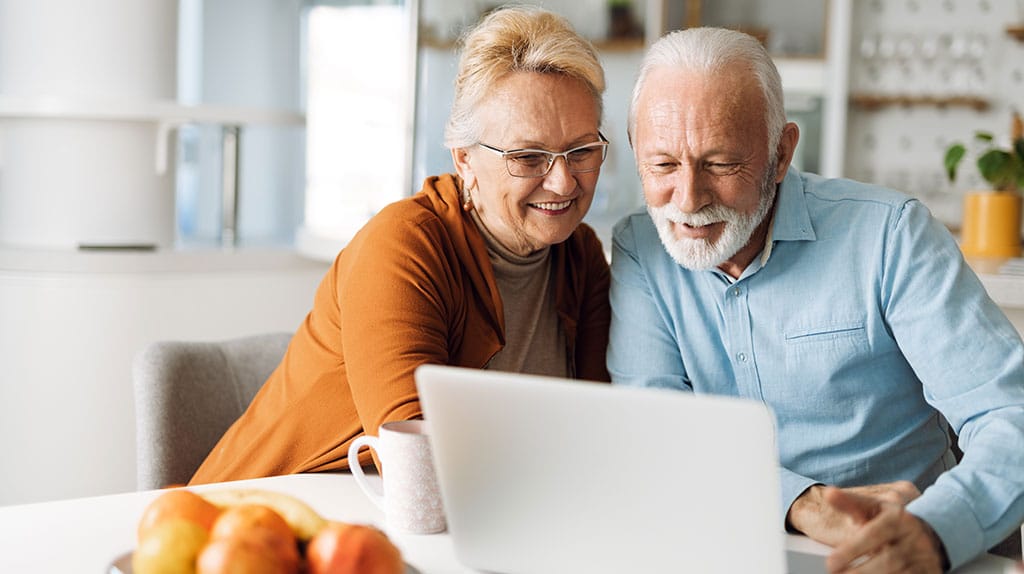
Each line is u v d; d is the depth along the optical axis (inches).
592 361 72.6
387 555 37.9
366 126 197.2
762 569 40.4
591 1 195.5
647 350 67.7
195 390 77.3
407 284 61.5
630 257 68.6
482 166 64.3
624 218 70.4
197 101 215.0
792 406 64.8
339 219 199.8
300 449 67.2
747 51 60.4
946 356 58.2
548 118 62.2
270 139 221.6
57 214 128.2
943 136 202.5
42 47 127.6
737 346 65.2
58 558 46.3
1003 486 48.8
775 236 63.1
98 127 127.6
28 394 123.1
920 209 62.2
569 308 70.8
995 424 52.9
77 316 122.0
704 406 39.2
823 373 63.3
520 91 62.2
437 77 187.6
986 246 113.1
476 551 45.6
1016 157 112.6
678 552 41.6
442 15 186.2
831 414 64.2
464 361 65.7
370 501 55.7
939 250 60.6
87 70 127.9
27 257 122.5
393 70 194.5
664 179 60.9
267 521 38.8
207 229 215.0
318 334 68.5
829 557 44.8
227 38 216.2
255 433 69.5
